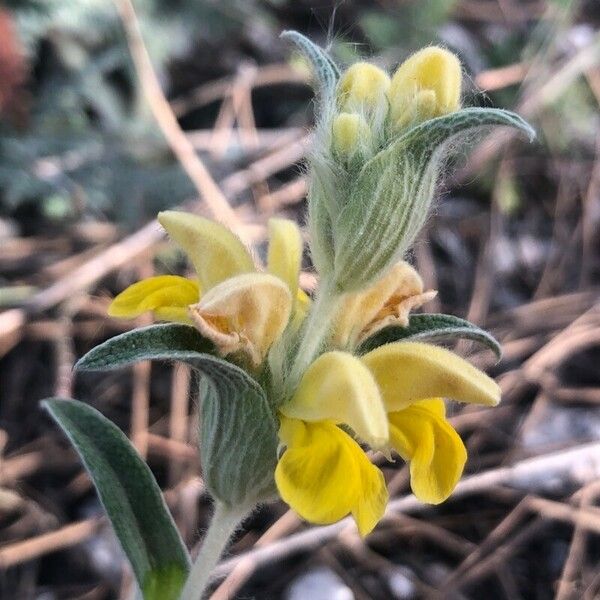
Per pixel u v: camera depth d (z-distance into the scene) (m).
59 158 0.26
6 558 0.20
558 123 0.33
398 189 0.09
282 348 0.10
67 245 0.26
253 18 0.33
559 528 0.23
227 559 0.20
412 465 0.09
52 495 0.21
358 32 0.34
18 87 0.25
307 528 0.21
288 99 0.33
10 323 0.23
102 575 0.20
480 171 0.31
